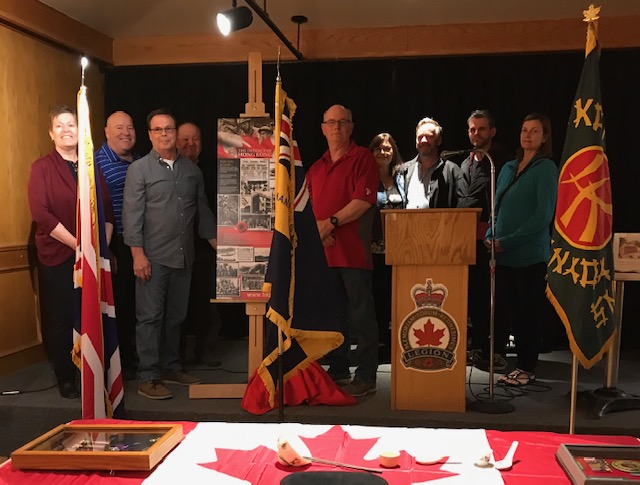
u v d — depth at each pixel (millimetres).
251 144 3334
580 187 2209
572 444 1549
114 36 4992
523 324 3582
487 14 4477
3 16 3807
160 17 4520
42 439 1630
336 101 4875
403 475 1451
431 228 3006
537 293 3562
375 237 4223
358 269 3404
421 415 3033
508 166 3816
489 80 4703
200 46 4961
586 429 2871
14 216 4039
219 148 3340
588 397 3154
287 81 4887
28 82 4172
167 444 1597
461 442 1664
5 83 3955
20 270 4078
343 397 3215
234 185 3332
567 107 4633
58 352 3439
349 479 1412
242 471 1483
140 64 5027
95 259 2916
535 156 3590
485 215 3896
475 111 4277
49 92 4395
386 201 4109
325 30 4812
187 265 3561
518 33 4629
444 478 1431
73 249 3467
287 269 2627
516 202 3582
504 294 3830
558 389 3518
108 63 5027
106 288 3043
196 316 4086
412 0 4160
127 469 1475
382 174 4164
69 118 3549
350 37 4797
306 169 4902
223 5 4258
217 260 3324
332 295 2869
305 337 2830
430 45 4730
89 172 2912
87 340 2859
